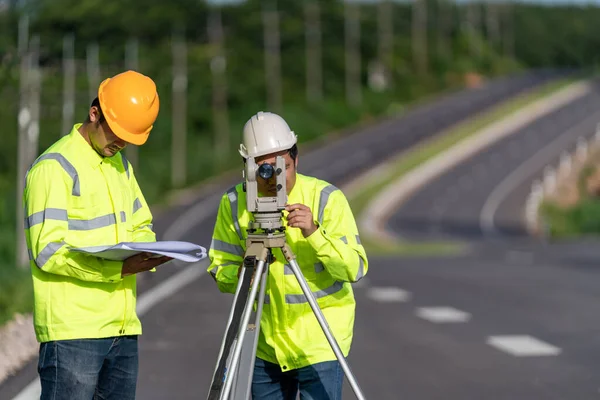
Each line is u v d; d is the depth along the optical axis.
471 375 10.30
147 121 5.13
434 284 22.06
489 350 12.06
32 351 11.79
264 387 5.45
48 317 5.04
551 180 92.25
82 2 49.44
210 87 109.31
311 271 5.26
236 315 4.89
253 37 133.38
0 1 27.02
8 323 13.90
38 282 5.06
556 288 20.78
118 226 5.16
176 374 10.31
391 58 157.62
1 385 9.48
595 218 79.50
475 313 16.16
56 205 4.96
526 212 80.31
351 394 9.23
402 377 10.16
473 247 44.19
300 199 5.25
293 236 5.21
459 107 140.88
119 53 62.47
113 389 5.30
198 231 61.72
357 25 146.62
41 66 30.95
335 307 5.36
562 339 13.01
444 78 165.38
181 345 12.47
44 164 5.02
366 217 72.56
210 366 10.83
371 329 14.16
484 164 102.88
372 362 11.16
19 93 25.70
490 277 24.11
